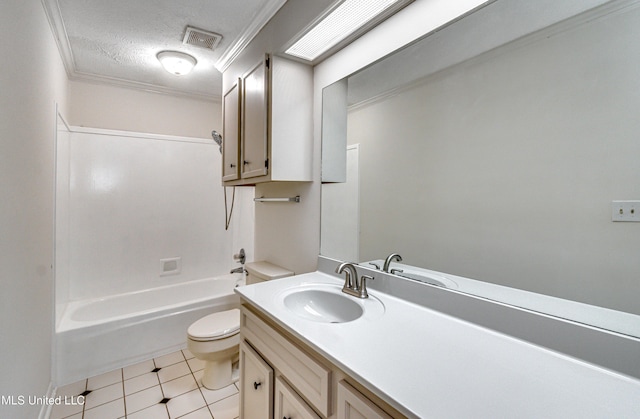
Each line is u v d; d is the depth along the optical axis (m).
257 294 1.37
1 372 1.03
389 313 1.15
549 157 0.88
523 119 0.93
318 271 1.79
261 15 1.75
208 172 3.27
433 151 1.20
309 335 0.95
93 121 2.72
